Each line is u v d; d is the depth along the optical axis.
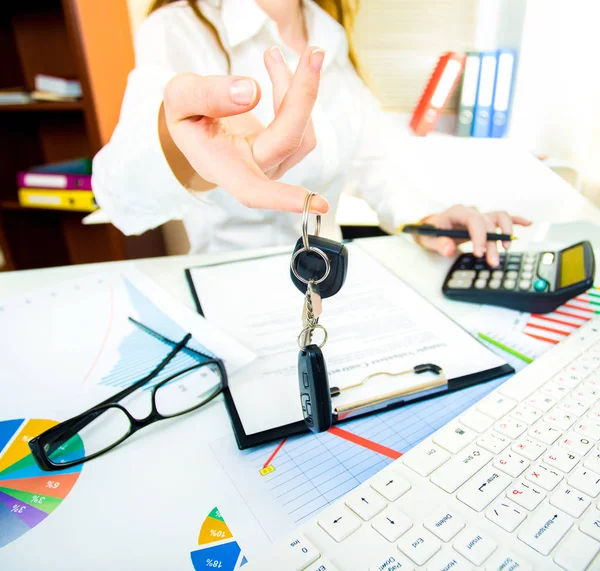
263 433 0.28
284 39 0.82
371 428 0.29
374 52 1.06
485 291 0.45
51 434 0.26
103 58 1.15
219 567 0.20
